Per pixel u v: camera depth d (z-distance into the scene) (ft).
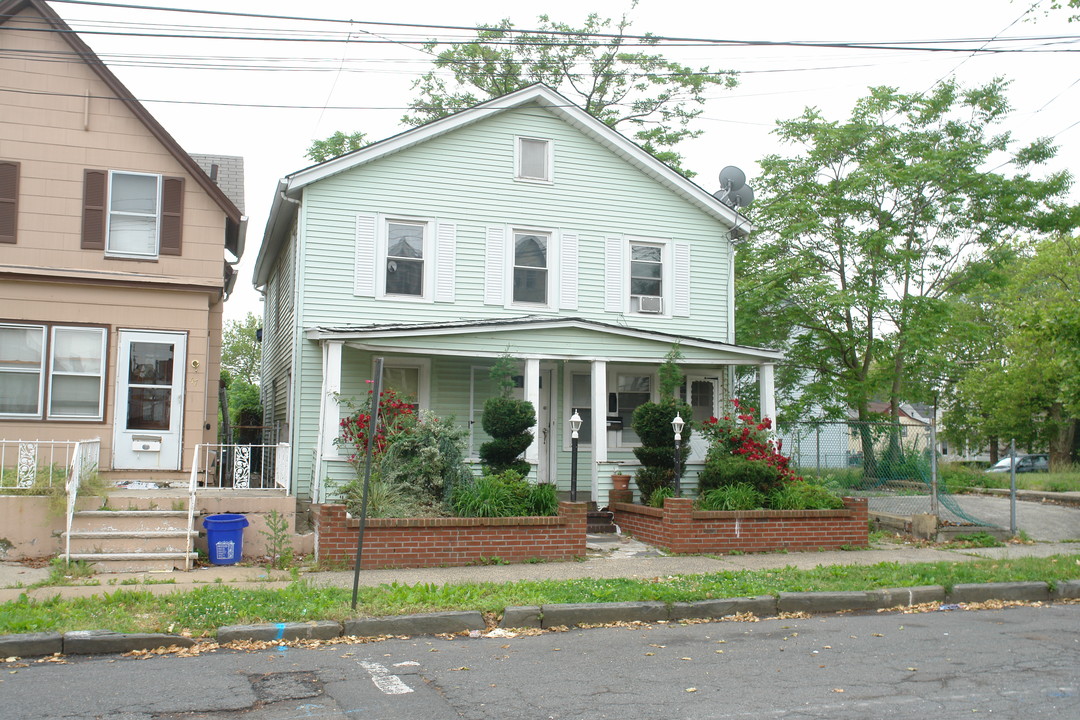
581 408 61.21
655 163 62.54
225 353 151.74
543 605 30.53
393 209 57.06
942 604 34.91
